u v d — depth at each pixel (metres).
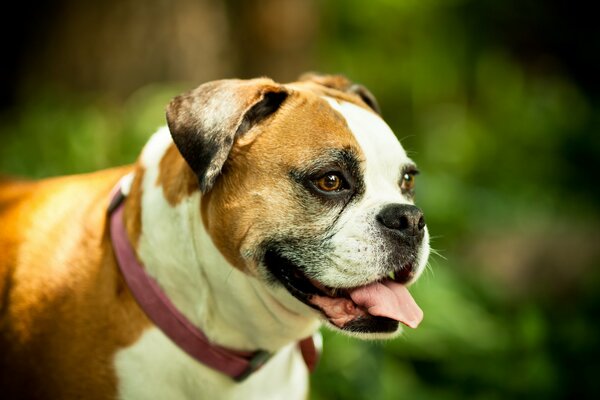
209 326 3.18
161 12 7.45
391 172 3.19
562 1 12.04
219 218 3.04
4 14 7.98
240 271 3.10
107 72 7.58
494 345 5.66
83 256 3.29
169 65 7.50
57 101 7.41
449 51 11.55
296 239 3.01
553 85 11.65
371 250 3.00
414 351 5.38
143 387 3.15
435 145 10.06
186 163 3.15
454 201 7.86
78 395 3.16
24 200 3.70
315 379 5.01
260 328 3.24
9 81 8.44
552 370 5.57
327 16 9.71
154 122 6.44
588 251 7.80
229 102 2.99
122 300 3.18
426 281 5.77
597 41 12.02
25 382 3.26
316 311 3.12
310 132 3.04
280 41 7.23
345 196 3.05
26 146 6.48
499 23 12.09
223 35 7.39
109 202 3.40
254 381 3.37
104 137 6.49
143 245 3.20
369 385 5.00
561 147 9.85
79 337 3.16
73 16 7.69
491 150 9.90
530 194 9.21
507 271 7.57
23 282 3.32
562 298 7.46
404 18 11.18
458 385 5.44
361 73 10.81
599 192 9.26
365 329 3.09
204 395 3.25
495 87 11.40
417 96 11.15
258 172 3.01
